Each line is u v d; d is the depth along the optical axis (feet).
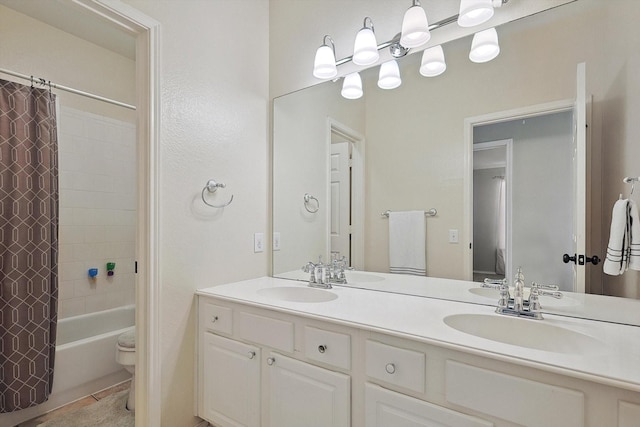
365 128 5.63
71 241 7.93
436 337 3.19
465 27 4.65
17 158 6.07
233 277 5.96
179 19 5.11
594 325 3.57
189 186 5.22
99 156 8.50
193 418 5.27
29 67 7.14
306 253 6.25
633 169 3.65
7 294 5.79
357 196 5.73
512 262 4.42
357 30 5.66
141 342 4.70
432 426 3.16
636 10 3.69
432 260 5.02
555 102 4.13
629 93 3.70
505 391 2.82
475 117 4.68
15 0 6.59
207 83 5.53
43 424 5.67
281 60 6.64
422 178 5.12
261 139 6.61
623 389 2.40
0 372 5.66
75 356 6.49
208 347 5.12
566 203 4.07
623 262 3.67
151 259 4.68
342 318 3.80
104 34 7.93
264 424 4.49
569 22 4.04
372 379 3.57
